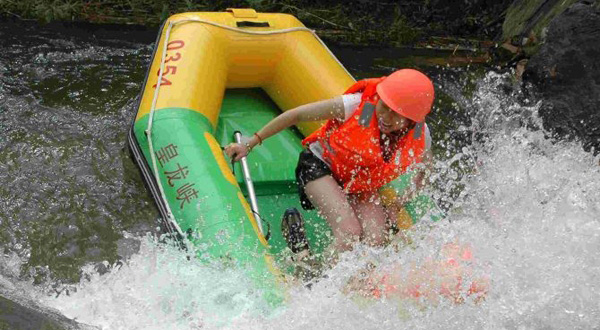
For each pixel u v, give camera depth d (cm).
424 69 857
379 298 398
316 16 946
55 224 515
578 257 408
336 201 441
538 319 379
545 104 709
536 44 838
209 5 940
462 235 427
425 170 451
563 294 388
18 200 535
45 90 707
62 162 586
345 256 423
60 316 390
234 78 607
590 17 725
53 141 614
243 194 518
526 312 382
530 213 448
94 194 550
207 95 555
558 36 739
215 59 584
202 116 538
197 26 593
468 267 406
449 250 417
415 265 410
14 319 366
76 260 484
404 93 416
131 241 507
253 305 391
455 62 885
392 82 421
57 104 681
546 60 738
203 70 566
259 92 634
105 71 762
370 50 902
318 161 455
